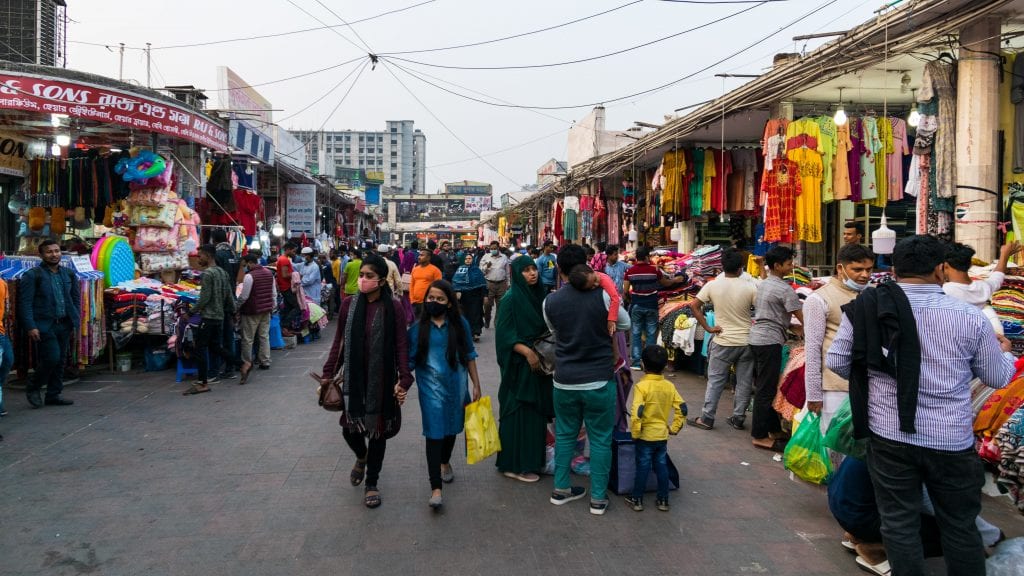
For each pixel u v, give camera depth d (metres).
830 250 11.25
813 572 3.43
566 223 18.97
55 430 6.04
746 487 4.68
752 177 11.77
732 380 8.16
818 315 4.09
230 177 12.90
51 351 6.86
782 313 5.51
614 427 4.59
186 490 4.55
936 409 2.80
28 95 8.86
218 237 10.99
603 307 4.20
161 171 10.14
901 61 7.92
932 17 6.10
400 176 160.88
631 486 4.48
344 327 4.37
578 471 4.96
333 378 4.42
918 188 7.01
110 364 8.96
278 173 17.98
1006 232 6.54
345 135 158.88
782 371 6.06
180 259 10.93
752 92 8.52
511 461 4.82
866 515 3.39
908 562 2.85
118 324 8.76
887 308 2.88
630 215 15.48
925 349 2.83
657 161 14.98
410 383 4.17
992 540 3.42
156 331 8.78
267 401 7.27
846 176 8.16
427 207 89.25
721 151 11.84
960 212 6.56
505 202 48.78
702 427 6.21
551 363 4.75
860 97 9.54
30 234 10.77
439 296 4.30
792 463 4.55
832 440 3.43
